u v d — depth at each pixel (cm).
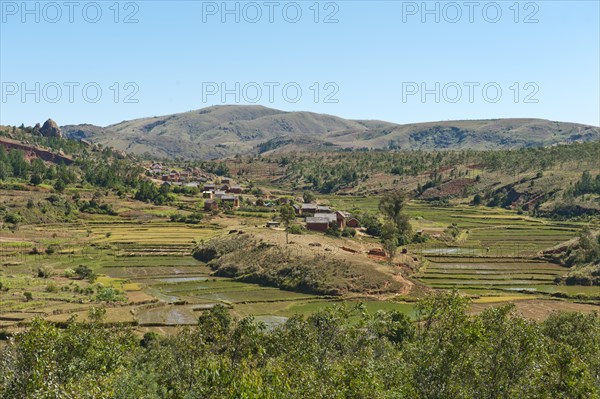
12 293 13262
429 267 17475
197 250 19600
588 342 6331
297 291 14762
